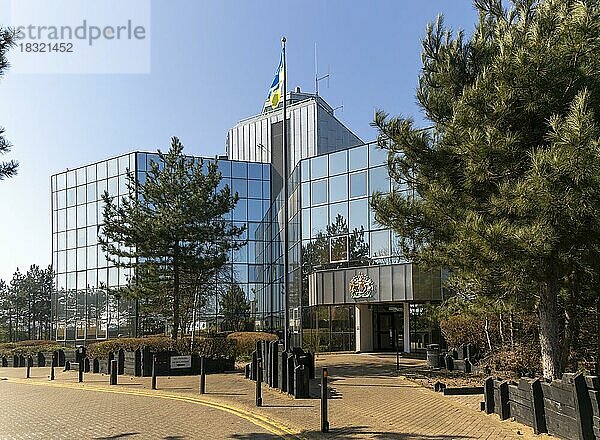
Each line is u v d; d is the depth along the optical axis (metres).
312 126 56.34
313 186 40.66
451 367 23.61
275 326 48.19
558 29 11.29
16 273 93.00
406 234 14.57
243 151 63.12
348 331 39.50
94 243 46.03
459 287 16.66
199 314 45.38
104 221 29.88
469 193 13.20
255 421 12.72
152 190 29.98
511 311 14.77
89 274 46.09
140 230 28.53
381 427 11.62
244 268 49.25
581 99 9.90
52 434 11.73
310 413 13.52
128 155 44.66
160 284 29.86
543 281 11.62
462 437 10.38
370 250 36.78
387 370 24.56
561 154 9.70
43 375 27.56
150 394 18.44
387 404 14.83
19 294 91.88
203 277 30.94
